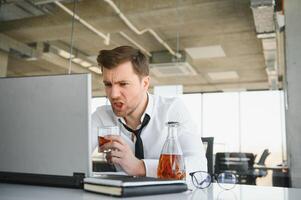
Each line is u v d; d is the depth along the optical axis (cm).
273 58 486
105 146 106
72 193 81
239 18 449
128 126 155
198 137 144
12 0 459
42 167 90
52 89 89
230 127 535
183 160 106
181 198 78
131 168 105
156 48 554
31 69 657
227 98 560
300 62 266
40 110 90
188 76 629
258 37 451
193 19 455
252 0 362
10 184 94
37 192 81
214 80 726
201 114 545
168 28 489
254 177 362
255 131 484
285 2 278
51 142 89
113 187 77
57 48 573
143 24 473
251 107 525
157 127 154
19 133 92
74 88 86
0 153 94
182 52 571
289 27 273
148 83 138
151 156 153
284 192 103
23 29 520
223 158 357
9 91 93
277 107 450
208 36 522
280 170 336
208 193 95
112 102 129
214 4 407
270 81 516
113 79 123
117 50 124
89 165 86
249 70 659
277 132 435
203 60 634
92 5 458
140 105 149
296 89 266
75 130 86
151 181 82
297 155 261
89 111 85
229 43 546
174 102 161
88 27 486
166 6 421
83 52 562
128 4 438
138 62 126
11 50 575
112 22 464
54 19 492
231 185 122
